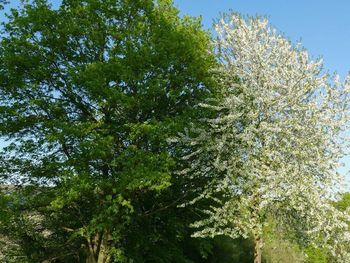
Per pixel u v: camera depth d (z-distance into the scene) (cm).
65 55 1933
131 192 1808
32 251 1997
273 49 1916
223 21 2020
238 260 3184
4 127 1803
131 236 2064
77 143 1778
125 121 1836
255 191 1783
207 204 2098
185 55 1881
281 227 1931
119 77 1731
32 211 1920
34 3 1936
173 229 2222
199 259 2920
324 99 1817
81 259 2170
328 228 1744
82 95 1919
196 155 1958
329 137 1788
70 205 1928
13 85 1817
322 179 1772
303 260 3334
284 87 1847
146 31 1897
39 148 1848
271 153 1755
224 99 1892
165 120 1744
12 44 1819
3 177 1909
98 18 1903
